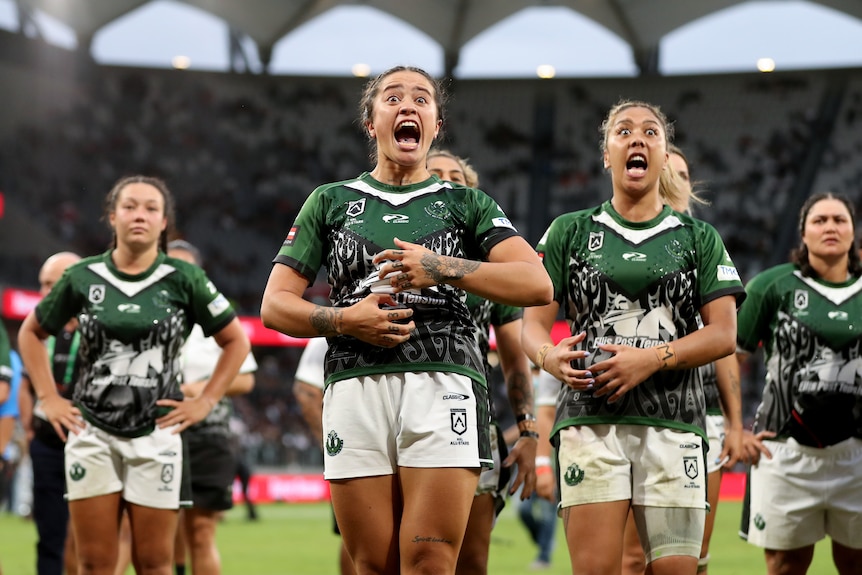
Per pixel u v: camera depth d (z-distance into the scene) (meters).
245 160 38.91
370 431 3.90
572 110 39.75
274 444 28.39
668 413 4.70
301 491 26.89
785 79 38.41
